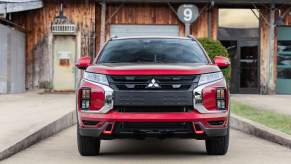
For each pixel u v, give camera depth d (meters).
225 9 25.67
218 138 8.30
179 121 7.75
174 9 25.36
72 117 13.95
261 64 25.67
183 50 9.27
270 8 25.38
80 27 24.95
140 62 8.87
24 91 24.33
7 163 7.96
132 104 7.80
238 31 25.77
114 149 9.48
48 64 24.92
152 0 24.42
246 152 9.10
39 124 11.18
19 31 23.72
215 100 7.99
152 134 7.84
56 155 8.70
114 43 9.54
